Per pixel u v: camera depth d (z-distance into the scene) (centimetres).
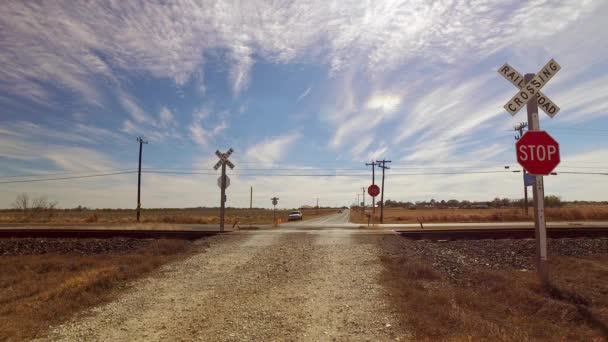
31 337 676
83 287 991
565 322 679
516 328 649
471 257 1423
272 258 1409
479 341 593
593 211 5356
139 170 5212
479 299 837
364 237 1931
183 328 718
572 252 1499
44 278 1228
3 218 5397
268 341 644
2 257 1664
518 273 1084
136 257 1462
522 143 881
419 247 1634
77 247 1805
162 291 991
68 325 738
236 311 815
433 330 657
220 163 2502
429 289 961
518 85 917
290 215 6462
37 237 2058
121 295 956
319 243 1738
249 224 3928
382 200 5825
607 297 815
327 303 864
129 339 665
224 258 1431
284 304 861
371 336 655
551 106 891
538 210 892
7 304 909
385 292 938
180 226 3444
